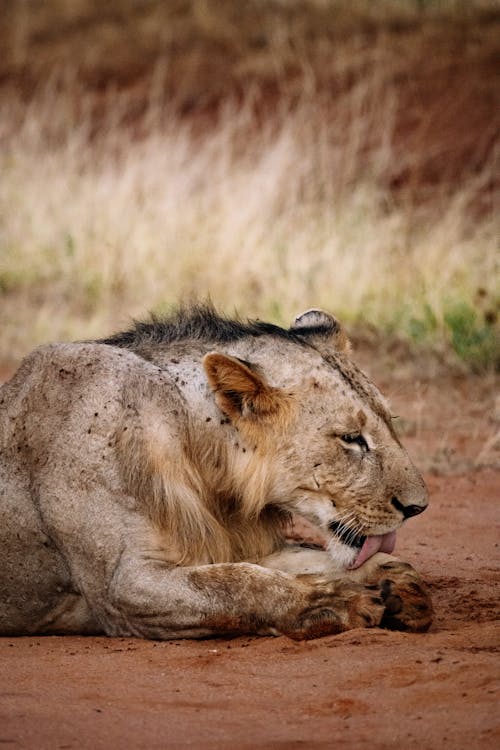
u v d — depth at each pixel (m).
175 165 26.98
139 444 9.27
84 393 9.49
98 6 39.88
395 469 9.57
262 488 9.57
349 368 9.84
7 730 7.17
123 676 8.20
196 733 7.12
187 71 35.16
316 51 34.28
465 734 6.83
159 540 9.19
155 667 8.35
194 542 9.35
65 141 31.94
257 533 9.86
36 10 40.31
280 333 9.94
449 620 9.58
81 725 7.27
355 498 9.54
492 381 18.33
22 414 9.70
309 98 31.89
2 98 35.69
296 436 9.51
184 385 9.60
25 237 25.11
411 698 7.45
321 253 22.25
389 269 21.89
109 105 34.41
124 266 23.48
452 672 7.76
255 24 36.59
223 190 25.02
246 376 9.31
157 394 9.48
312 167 28.22
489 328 19.31
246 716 7.38
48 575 9.48
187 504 9.31
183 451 9.41
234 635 8.93
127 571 9.03
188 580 8.91
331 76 32.78
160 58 36.19
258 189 25.00
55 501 9.30
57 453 9.39
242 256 22.77
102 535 9.16
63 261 24.12
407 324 20.12
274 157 26.72
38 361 9.89
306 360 9.66
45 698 7.79
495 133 29.19
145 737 7.06
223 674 8.15
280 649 8.55
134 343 10.06
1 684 8.10
